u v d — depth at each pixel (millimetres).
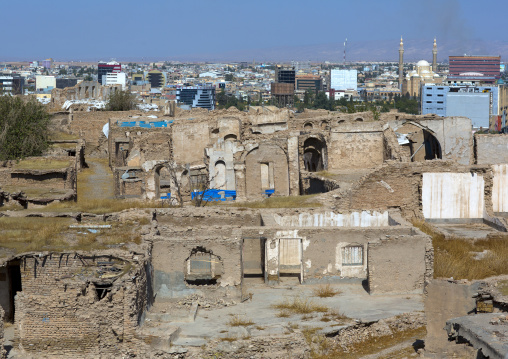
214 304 35312
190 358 30031
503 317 25969
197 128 72000
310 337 31703
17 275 34781
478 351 24406
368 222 42594
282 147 61469
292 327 32469
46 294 32719
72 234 38031
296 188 61625
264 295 36938
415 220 47938
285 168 61750
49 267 32969
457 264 39125
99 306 31406
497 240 44719
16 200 47750
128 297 31281
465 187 49906
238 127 75938
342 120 85812
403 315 33812
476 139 61531
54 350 31672
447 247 42656
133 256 33719
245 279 39531
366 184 49094
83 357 31078
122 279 31453
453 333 26609
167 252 35719
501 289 33906
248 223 42375
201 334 31750
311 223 42281
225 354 30141
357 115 86375
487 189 49969
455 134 66188
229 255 35625
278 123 84625
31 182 52906
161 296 35812
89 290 31594
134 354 31094
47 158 58750
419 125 66562
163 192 59812
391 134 60906
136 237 37000
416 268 36812
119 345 31312
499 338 24094
